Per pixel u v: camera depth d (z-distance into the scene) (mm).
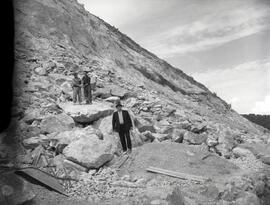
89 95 15930
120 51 33719
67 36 26688
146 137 14203
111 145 11508
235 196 10359
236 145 16812
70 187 9336
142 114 17734
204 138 15500
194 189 10297
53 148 11188
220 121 31047
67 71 20578
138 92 23344
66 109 14516
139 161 11867
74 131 12078
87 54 27500
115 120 12438
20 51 20406
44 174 9336
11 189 7953
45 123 12406
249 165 14484
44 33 24938
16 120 11758
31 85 15922
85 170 10477
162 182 10555
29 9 25172
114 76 25016
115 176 10570
